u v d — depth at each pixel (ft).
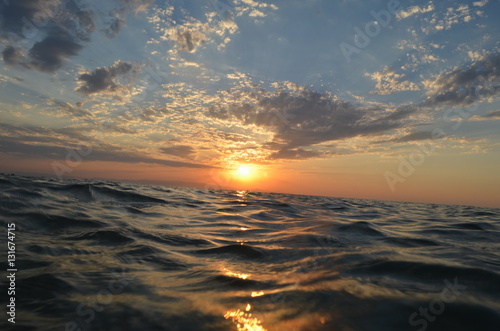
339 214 26.25
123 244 10.64
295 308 5.54
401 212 33.78
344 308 5.52
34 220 13.00
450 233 16.21
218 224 17.25
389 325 4.84
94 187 24.76
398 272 7.87
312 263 8.94
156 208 21.72
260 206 30.04
